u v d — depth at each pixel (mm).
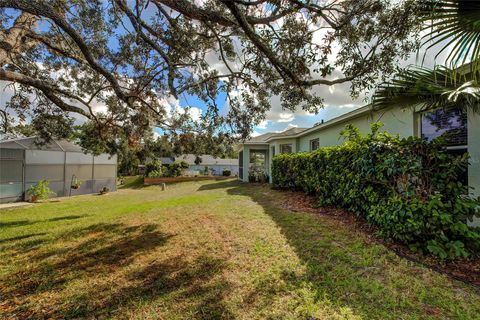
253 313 2316
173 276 3166
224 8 3578
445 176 3451
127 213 7441
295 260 3367
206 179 22141
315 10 2963
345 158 5590
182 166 24766
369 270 3002
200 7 3324
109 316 2424
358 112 7008
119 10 4434
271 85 4379
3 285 3145
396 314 2188
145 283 3033
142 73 5305
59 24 3352
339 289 2613
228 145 5891
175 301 2600
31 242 4934
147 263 3635
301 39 3133
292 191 9844
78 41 3576
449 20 2205
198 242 4395
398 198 3717
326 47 3100
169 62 4070
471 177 3920
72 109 5633
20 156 11750
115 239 4898
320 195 7121
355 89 3287
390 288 2592
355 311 2250
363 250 3574
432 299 2383
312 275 2936
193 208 7527
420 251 3357
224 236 4613
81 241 4879
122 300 2682
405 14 2482
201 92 5145
